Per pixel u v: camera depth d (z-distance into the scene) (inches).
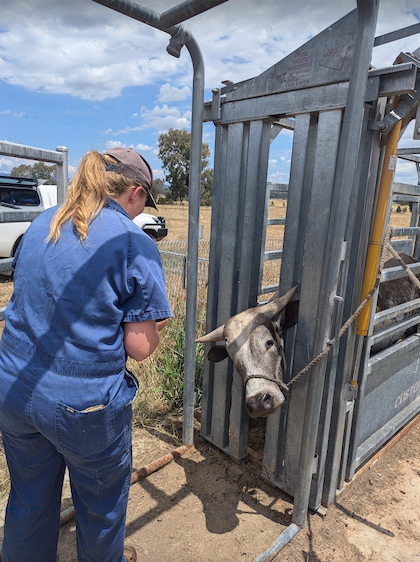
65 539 99.9
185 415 134.2
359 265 99.1
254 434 149.4
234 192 118.2
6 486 112.9
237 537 103.4
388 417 140.3
